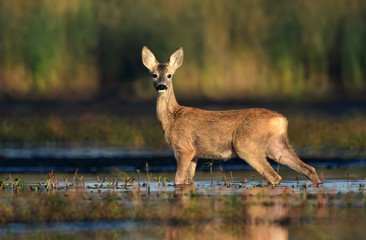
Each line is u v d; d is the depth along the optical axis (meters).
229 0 94.00
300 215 23.09
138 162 40.75
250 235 20.34
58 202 25.67
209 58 92.56
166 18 94.69
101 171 37.53
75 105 85.56
